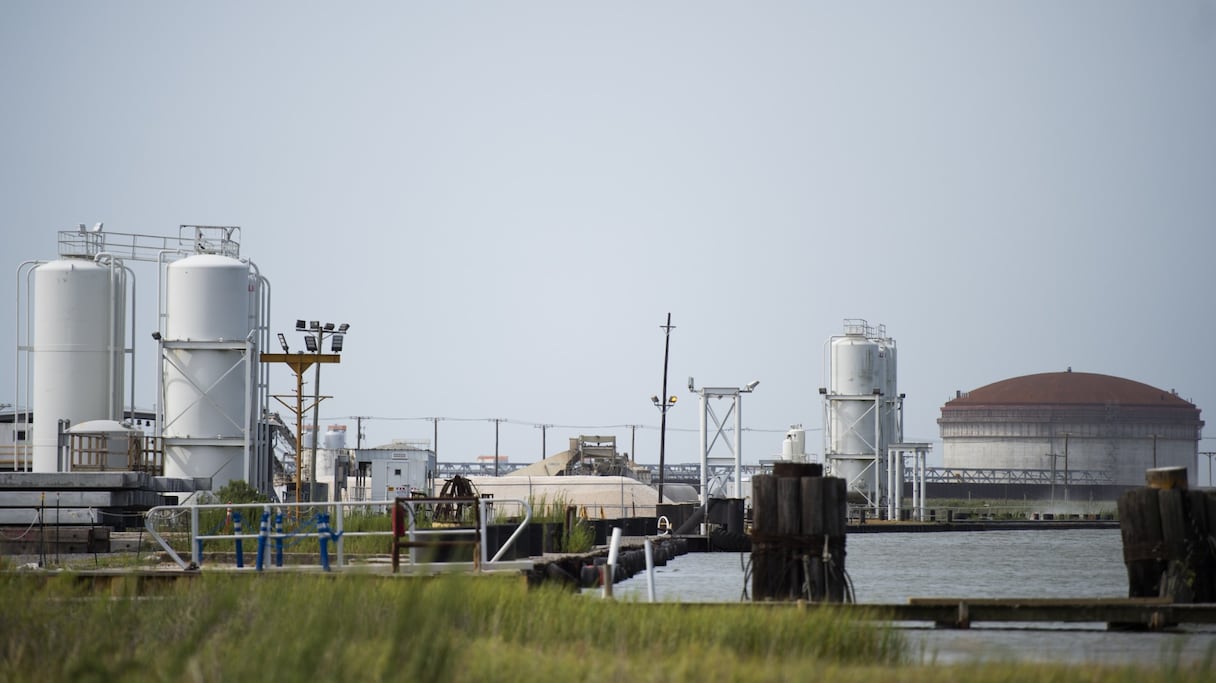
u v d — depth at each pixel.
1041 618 116.56
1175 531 131.50
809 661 81.94
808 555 127.38
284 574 108.31
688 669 77.12
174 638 84.12
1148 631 115.62
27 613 87.12
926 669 81.38
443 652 67.69
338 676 67.50
